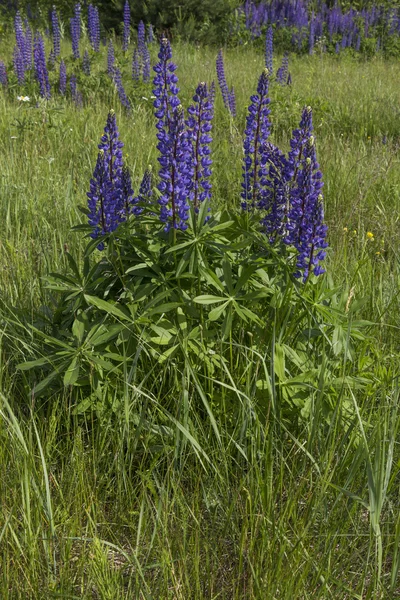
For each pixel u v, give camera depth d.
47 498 2.34
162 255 2.98
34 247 4.33
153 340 2.82
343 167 6.20
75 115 8.09
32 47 11.41
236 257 3.14
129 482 2.69
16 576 2.23
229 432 2.87
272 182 3.37
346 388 2.91
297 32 18.81
